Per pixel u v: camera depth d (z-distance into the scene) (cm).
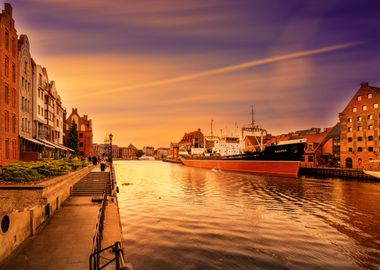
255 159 6688
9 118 2952
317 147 7638
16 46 3181
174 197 3228
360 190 3844
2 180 1542
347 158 6625
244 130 8044
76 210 1805
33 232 1287
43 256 1028
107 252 1066
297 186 4291
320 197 3238
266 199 3094
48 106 4616
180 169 9356
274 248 1531
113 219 1568
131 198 3142
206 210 2489
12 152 3062
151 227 1920
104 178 3034
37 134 3997
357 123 6412
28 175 1592
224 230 1862
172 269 1263
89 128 9531
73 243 1173
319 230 1872
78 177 2767
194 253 1452
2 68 2769
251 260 1368
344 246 1566
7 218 1032
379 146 5894
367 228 1919
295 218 2205
